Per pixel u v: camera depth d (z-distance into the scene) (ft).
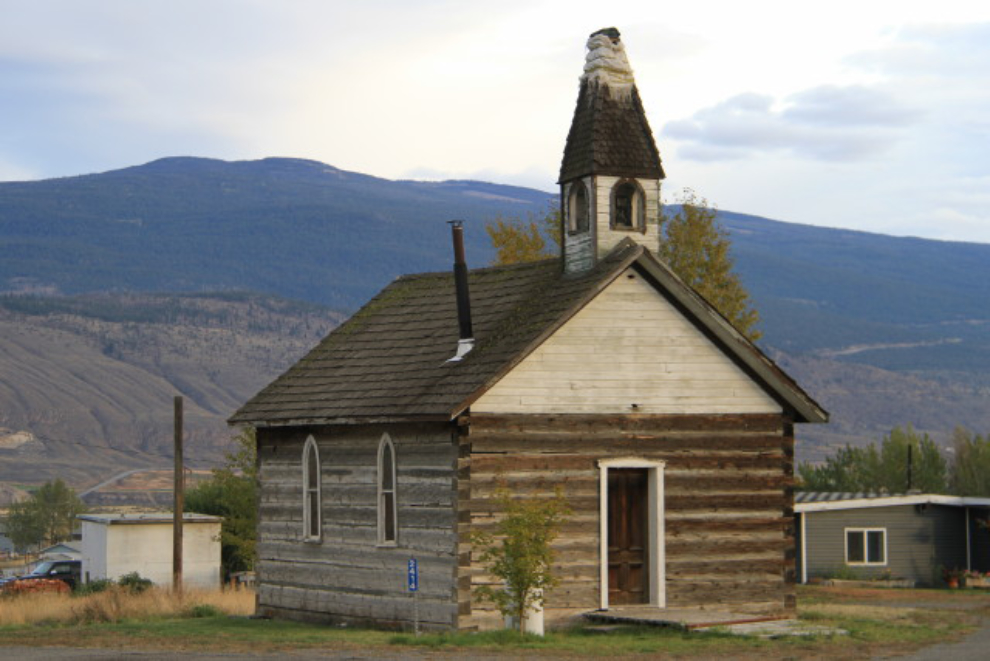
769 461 104.63
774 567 104.12
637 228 104.37
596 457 99.19
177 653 85.76
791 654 82.99
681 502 101.76
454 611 95.45
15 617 123.44
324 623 108.68
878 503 177.99
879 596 146.82
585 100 106.01
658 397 101.35
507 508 91.20
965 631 97.45
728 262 168.66
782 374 102.94
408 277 121.90
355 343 114.93
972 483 244.01
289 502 113.29
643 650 84.64
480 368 97.50
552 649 85.30
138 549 219.20
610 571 100.48
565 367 98.84
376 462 104.06
